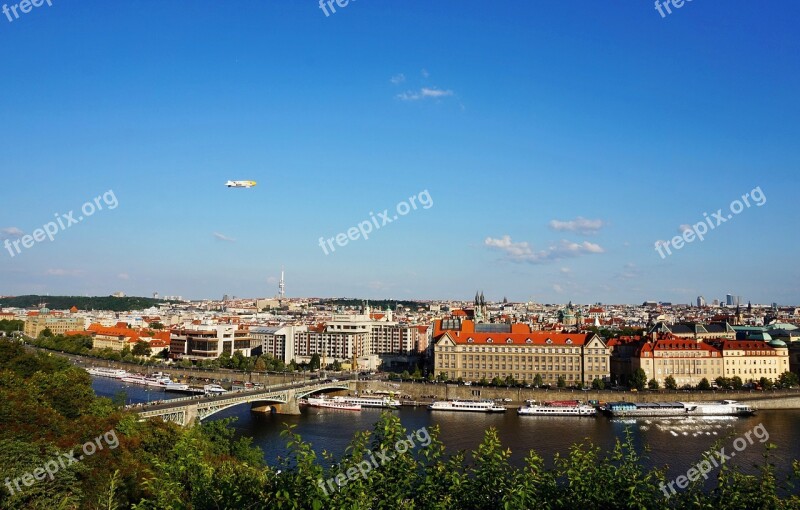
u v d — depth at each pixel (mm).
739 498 85750
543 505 87250
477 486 88562
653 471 95000
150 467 158625
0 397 170500
